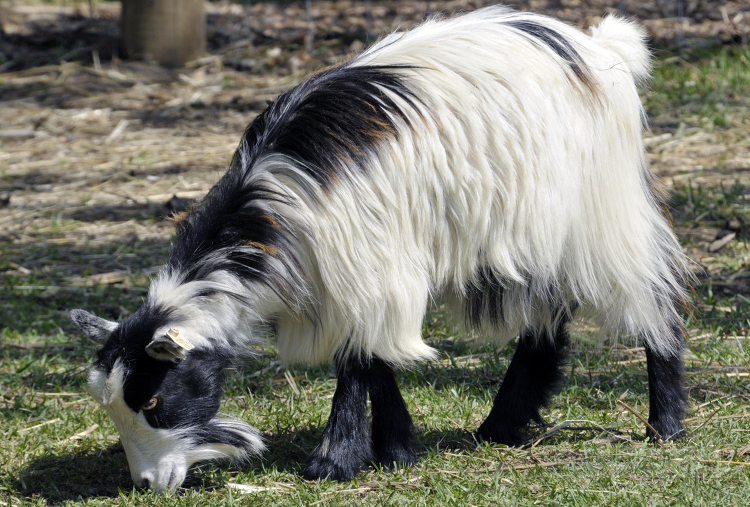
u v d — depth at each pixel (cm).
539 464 774
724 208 1420
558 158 737
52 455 870
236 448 766
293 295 728
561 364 854
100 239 1506
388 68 743
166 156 1820
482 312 788
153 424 729
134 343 714
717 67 2006
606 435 832
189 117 2030
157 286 743
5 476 830
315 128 723
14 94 2173
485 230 732
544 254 746
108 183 1717
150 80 2234
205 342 729
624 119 779
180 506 732
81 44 2434
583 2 2458
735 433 802
